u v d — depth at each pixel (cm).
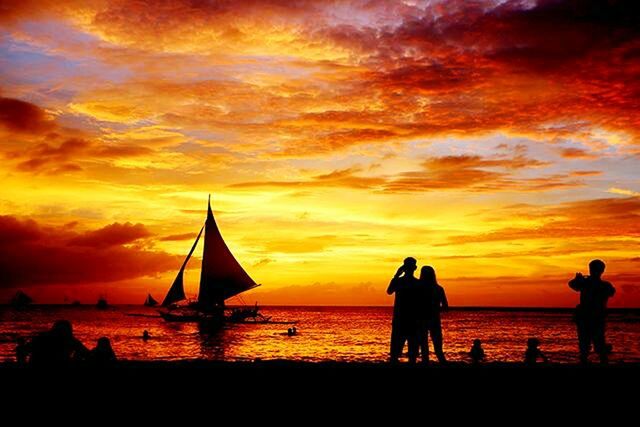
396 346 1188
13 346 4294
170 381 1065
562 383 1041
